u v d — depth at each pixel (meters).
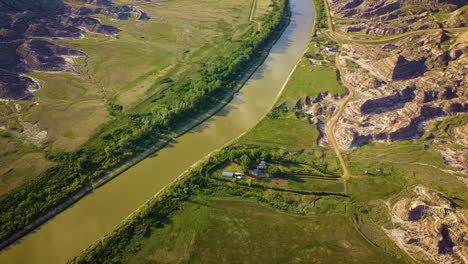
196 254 81.12
